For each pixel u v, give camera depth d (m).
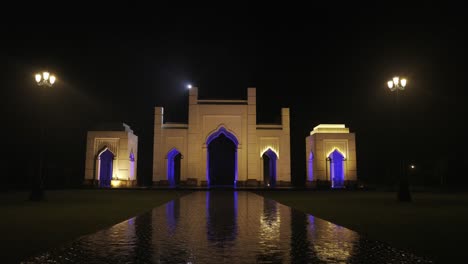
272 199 18.77
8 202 16.16
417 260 5.96
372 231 8.63
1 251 6.54
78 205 14.89
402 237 7.86
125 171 30.78
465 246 6.95
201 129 33.19
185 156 32.75
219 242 7.37
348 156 31.44
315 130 32.78
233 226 9.45
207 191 26.88
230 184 41.94
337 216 11.45
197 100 33.41
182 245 7.07
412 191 27.03
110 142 30.94
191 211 12.93
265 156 39.19
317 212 12.59
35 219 10.57
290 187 30.91
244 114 33.34
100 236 7.98
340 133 31.66
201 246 6.98
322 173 31.17
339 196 21.08
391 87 18.44
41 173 17.27
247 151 32.88
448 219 10.70
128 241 7.44
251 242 7.37
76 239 7.62
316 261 5.90
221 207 14.44
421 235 8.09
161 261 5.88
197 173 32.53
